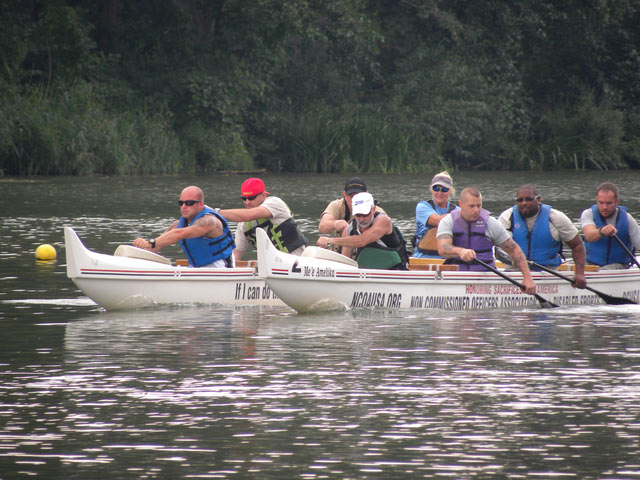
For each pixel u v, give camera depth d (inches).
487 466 725.9
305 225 2714.1
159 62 6476.4
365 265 1503.4
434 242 1619.1
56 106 5590.6
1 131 5201.8
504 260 1573.6
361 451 759.1
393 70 7529.5
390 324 1330.0
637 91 7721.5
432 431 808.9
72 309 1439.5
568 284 1565.0
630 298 1646.2
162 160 5856.3
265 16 6501.0
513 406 882.1
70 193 4018.2
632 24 7790.4
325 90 7135.8
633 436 794.2
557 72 7765.8
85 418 846.5
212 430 812.6
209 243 1523.1
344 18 6845.5
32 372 1013.8
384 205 3558.1
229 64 6594.5
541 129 7445.9
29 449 764.6
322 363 1058.7
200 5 6653.5
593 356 1096.8
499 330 1278.3
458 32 7337.6
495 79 7564.0
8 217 2962.6
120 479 701.9
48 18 5930.1
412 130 6860.2
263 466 727.1
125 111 6058.1
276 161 6619.1
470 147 7386.8
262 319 1371.8
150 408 876.6
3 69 5679.1
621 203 3654.0
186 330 1268.5
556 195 4212.6
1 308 1441.9
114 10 6501.0
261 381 974.4
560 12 7672.2
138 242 1487.5
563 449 762.2
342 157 6422.2
